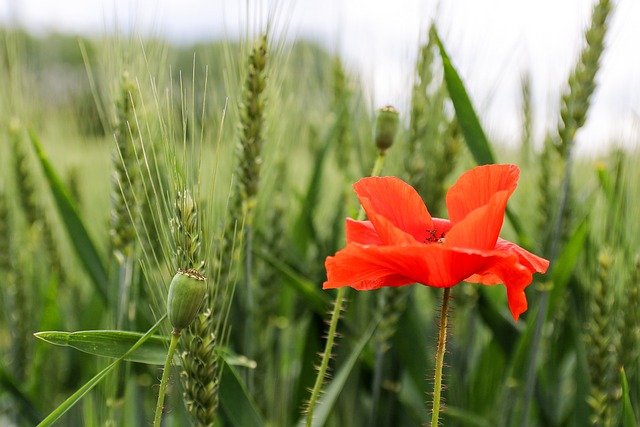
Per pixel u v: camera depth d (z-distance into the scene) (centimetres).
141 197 56
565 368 70
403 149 63
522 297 41
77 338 46
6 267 69
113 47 58
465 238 41
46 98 78
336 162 77
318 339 65
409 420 68
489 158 58
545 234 66
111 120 58
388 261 42
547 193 67
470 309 68
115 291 58
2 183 70
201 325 47
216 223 56
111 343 47
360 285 45
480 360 68
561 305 67
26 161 72
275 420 68
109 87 58
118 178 55
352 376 67
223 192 60
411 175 62
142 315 59
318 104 79
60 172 77
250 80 55
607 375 58
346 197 69
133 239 56
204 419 48
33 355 71
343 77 79
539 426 69
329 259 42
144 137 57
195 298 43
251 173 56
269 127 62
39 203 74
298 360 71
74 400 45
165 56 61
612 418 57
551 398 67
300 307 70
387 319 61
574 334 65
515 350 63
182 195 46
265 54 55
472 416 62
